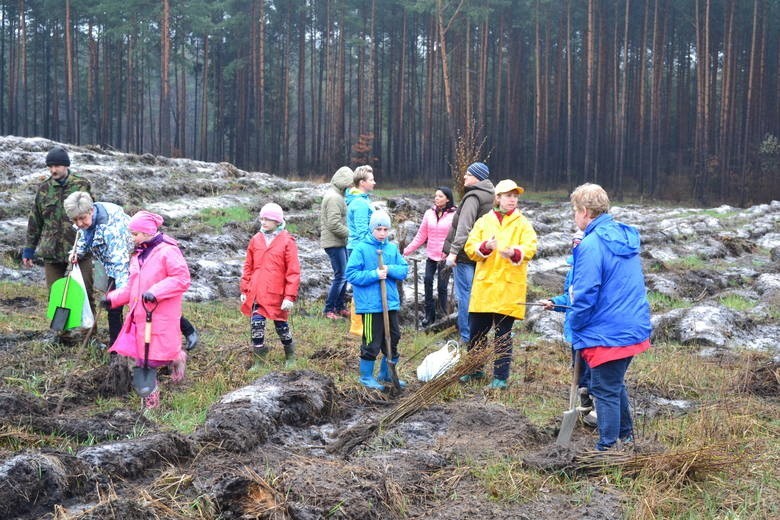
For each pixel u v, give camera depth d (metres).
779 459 5.09
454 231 7.93
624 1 49.09
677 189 44.97
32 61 60.56
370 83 49.97
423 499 4.40
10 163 15.59
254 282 7.14
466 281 7.71
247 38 52.78
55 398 5.82
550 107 54.34
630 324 4.71
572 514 4.21
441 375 5.75
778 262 16.45
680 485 4.55
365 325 6.58
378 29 54.19
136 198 15.26
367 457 4.93
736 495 4.50
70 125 45.56
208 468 4.62
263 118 49.84
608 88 49.69
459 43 48.38
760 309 10.98
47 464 4.08
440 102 51.88
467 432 5.47
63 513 3.71
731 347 8.79
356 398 6.36
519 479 4.59
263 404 5.46
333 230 9.58
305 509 3.96
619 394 4.89
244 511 3.99
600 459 4.69
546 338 9.12
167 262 5.62
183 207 15.30
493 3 43.84
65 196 7.30
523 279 6.60
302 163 51.78
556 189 48.72
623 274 4.74
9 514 3.84
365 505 4.10
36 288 9.68
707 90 42.41
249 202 16.62
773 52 51.91
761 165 44.12
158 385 6.32
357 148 48.22
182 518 3.92
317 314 10.10
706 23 41.50
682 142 51.38
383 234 6.54
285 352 7.28
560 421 5.80
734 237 18.66
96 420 5.24
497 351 6.38
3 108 57.56
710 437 5.49
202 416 5.55
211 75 59.03
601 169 49.97
